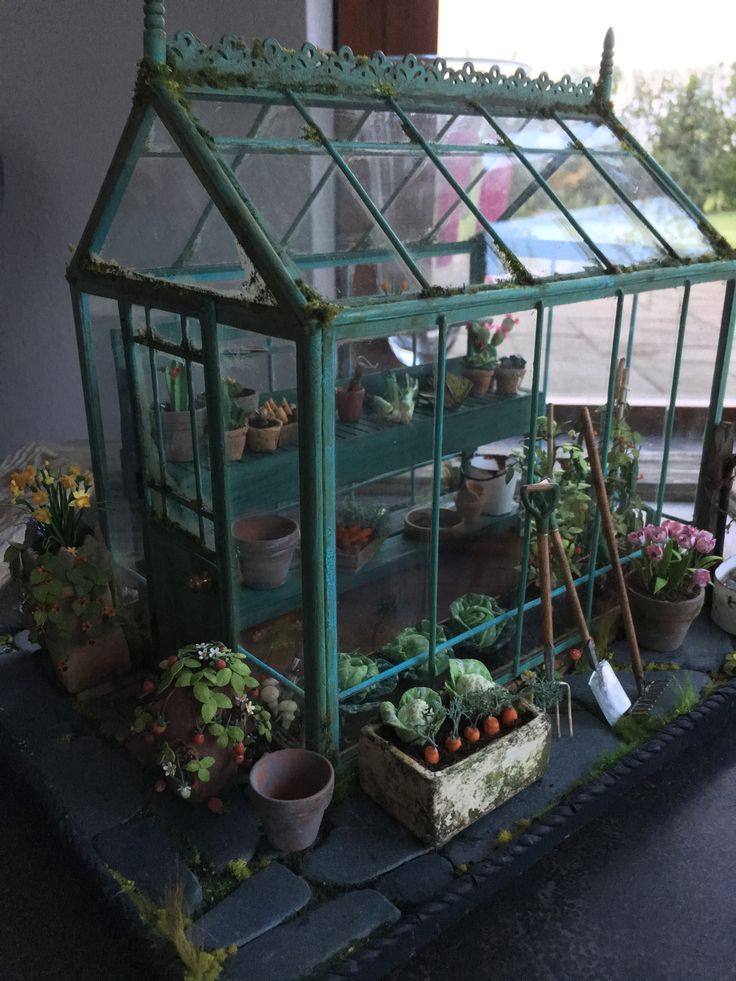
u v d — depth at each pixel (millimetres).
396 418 2076
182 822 1850
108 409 2342
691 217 2424
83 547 2219
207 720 1737
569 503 2406
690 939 1665
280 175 1853
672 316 2490
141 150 1876
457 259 2049
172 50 1766
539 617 2486
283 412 1964
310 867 1746
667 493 3158
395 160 2000
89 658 2248
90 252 2113
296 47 3162
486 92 2219
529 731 1907
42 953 1628
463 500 2340
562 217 2158
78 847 1779
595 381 2455
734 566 2713
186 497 2035
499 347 2270
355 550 2047
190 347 1840
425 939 1644
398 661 2154
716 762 2174
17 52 3180
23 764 2021
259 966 1524
